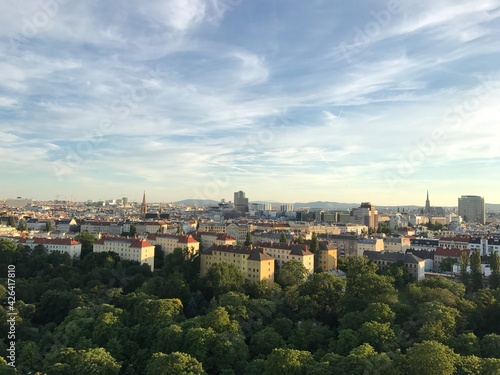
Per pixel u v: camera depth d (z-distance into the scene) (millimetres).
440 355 186875
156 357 195250
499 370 183125
